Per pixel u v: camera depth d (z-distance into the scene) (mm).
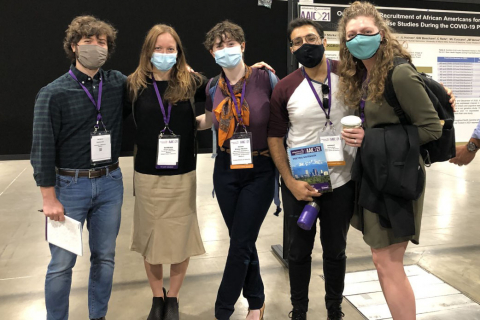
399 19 2506
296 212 1836
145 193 1899
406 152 1449
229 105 1768
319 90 1727
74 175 1713
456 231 3545
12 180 5855
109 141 1751
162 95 1847
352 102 1648
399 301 1586
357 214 1735
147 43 1774
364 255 3057
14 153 2361
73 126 1676
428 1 2574
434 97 1501
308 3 2438
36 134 1605
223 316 1922
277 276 2738
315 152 1715
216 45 1756
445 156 1566
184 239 1951
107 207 1825
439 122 1452
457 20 2588
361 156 1516
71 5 2314
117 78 1844
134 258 3100
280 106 1771
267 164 1860
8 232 3660
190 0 2455
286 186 1833
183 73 1856
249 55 2566
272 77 1869
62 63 2350
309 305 2338
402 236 1481
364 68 1678
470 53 2639
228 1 2500
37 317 2244
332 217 1789
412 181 1435
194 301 2434
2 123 2320
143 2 2398
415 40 2547
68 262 1760
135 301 2428
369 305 2301
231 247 1872
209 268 2898
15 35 2266
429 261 2910
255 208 1834
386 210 1521
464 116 2662
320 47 1666
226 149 1856
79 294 2508
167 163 1852
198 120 2145
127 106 1922
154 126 1852
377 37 1488
